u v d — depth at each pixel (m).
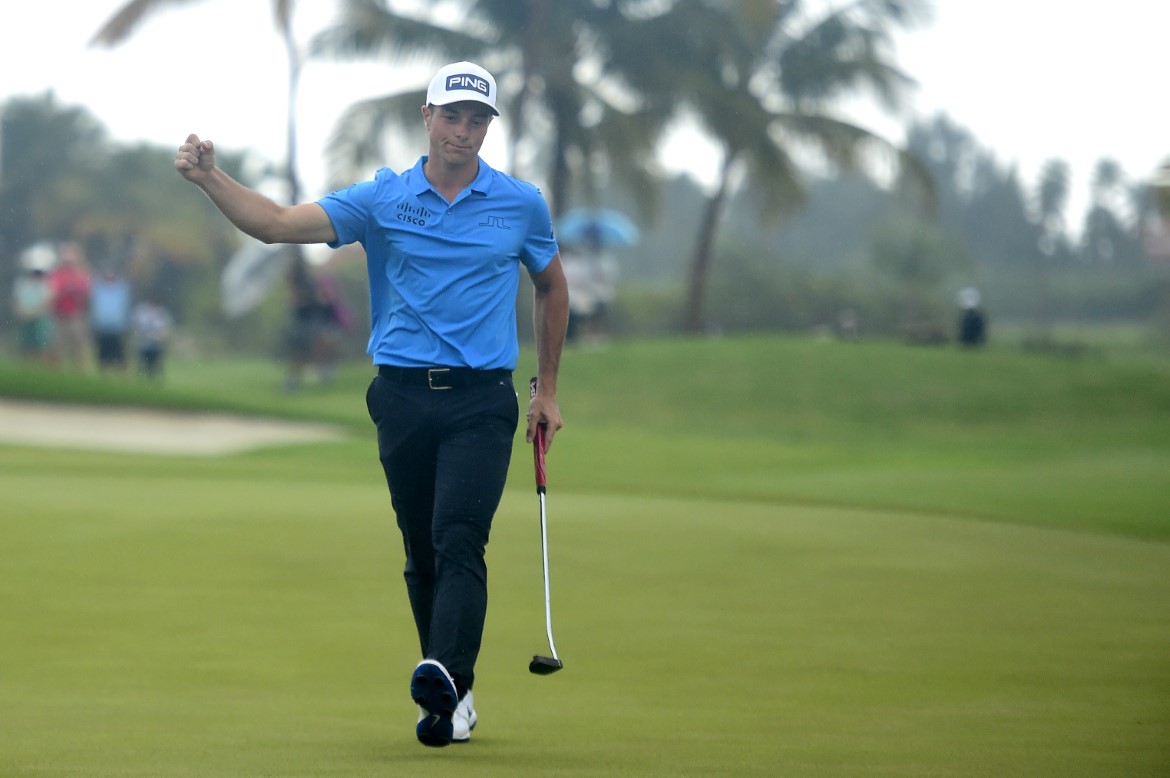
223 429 69.81
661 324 163.88
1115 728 17.48
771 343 96.12
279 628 23.59
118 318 87.50
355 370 97.88
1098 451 69.44
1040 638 23.61
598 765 15.24
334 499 37.44
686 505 38.41
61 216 175.62
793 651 22.58
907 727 17.50
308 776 14.48
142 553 29.44
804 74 125.25
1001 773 14.97
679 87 114.81
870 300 187.50
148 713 18.09
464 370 17.03
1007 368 89.69
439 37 108.19
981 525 36.06
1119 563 31.02
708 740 16.73
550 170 118.75
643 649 22.67
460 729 16.44
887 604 26.38
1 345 124.06
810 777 14.75
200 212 174.25
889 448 71.06
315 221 16.83
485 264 17.09
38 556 28.89
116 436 65.50
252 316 153.38
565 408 83.19
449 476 16.95
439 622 16.72
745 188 126.00
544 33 112.56
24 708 18.27
